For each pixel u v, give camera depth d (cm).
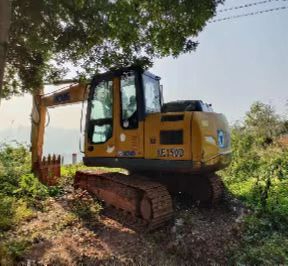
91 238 695
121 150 842
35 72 1051
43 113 1090
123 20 861
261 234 777
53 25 911
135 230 745
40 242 661
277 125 2223
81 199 872
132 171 931
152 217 726
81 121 923
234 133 1812
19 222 754
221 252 691
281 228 810
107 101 880
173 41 914
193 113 777
